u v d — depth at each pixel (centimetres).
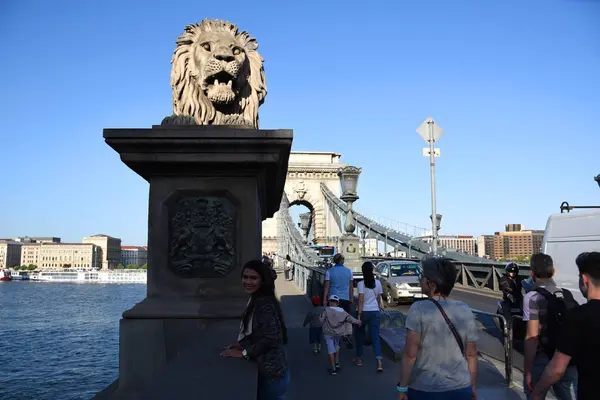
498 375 510
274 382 229
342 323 550
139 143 329
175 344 317
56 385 2044
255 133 333
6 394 1897
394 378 525
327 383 505
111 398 301
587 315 231
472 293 1367
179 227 344
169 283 338
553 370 237
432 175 1152
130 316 322
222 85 371
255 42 412
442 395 236
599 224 668
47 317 4378
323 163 4862
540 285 335
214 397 171
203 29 394
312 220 4953
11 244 13975
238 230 346
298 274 1709
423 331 245
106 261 14725
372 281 577
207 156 335
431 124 1164
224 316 319
